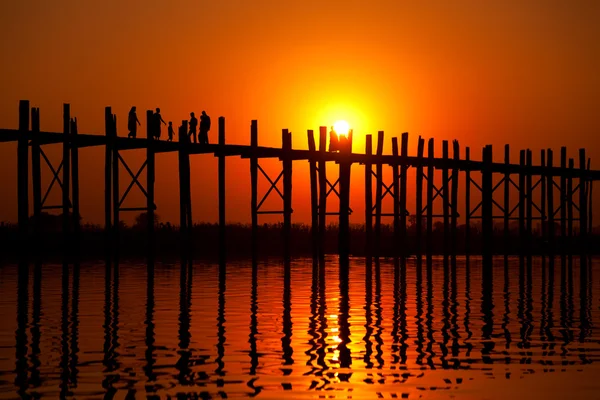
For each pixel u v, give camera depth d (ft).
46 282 84.69
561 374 39.70
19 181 103.40
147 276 94.17
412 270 111.34
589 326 55.11
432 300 71.00
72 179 109.09
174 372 39.24
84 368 39.88
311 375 38.99
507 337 50.26
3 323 53.98
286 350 45.06
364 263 128.16
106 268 103.04
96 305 64.54
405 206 141.18
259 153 121.29
